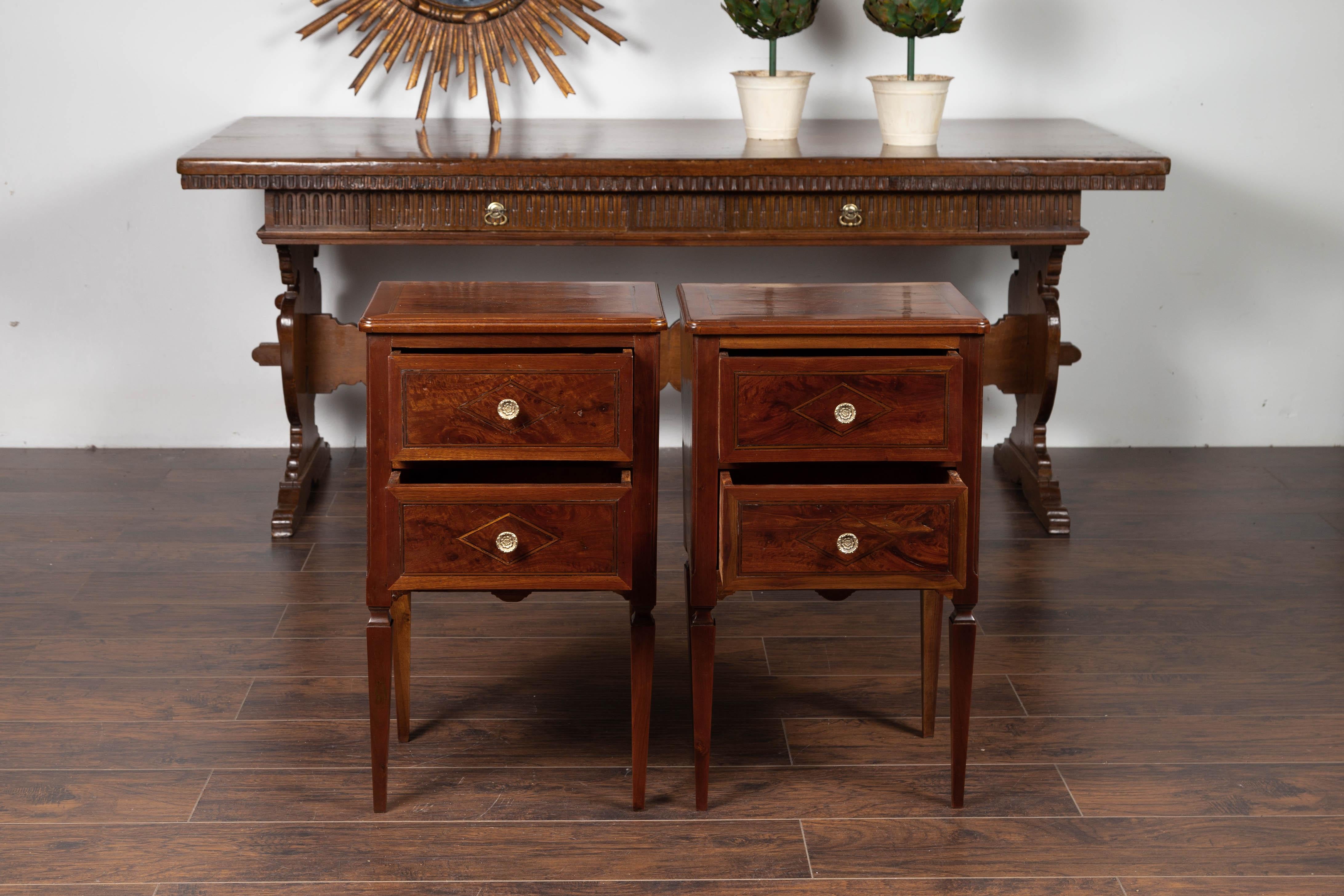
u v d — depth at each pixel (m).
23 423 3.24
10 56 3.00
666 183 2.43
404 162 2.41
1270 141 3.15
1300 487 3.06
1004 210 2.51
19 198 3.09
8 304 3.15
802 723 2.04
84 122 3.05
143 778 1.85
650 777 1.89
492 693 2.12
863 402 1.68
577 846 1.72
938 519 1.67
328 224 2.48
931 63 3.11
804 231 2.49
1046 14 3.08
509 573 1.68
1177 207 3.19
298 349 2.79
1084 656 2.25
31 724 1.99
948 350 1.71
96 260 3.14
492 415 1.66
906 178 2.44
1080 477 3.13
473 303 1.76
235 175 2.41
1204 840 1.74
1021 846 1.73
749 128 2.74
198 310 3.19
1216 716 2.05
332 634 2.31
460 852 1.71
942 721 2.04
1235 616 2.40
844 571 1.68
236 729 1.99
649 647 1.74
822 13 3.06
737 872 1.67
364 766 1.90
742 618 2.40
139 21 3.01
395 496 1.65
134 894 1.61
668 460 3.25
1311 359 3.30
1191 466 3.21
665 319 1.68
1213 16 3.08
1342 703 2.09
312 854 1.69
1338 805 1.81
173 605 2.41
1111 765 1.92
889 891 1.64
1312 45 3.09
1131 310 3.26
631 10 3.05
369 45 3.05
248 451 3.28
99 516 2.83
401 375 1.64
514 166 2.41
